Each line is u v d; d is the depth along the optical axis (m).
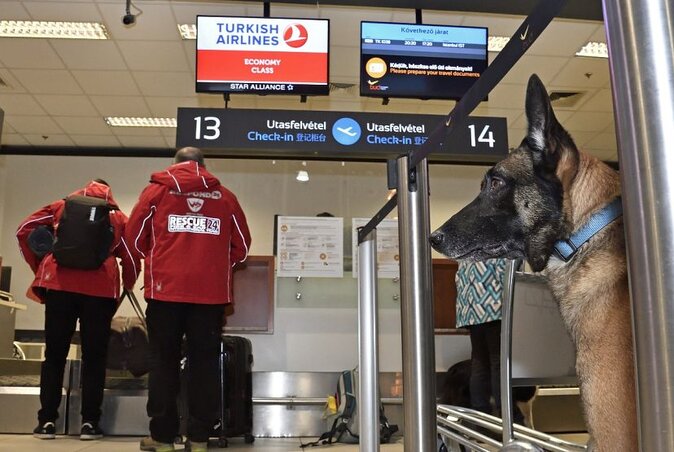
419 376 1.39
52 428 4.01
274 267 5.32
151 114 7.77
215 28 4.75
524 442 1.28
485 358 2.87
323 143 4.16
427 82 4.86
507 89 6.91
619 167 0.57
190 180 3.18
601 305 1.17
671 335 0.51
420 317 1.41
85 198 3.95
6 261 8.42
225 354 4.11
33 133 8.37
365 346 1.99
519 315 1.63
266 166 7.10
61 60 6.36
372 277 2.03
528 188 1.33
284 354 5.35
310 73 4.79
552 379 1.64
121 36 5.89
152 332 3.09
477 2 4.82
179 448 3.57
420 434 1.38
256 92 4.73
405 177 1.46
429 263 1.44
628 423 1.07
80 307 3.97
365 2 4.94
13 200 8.65
